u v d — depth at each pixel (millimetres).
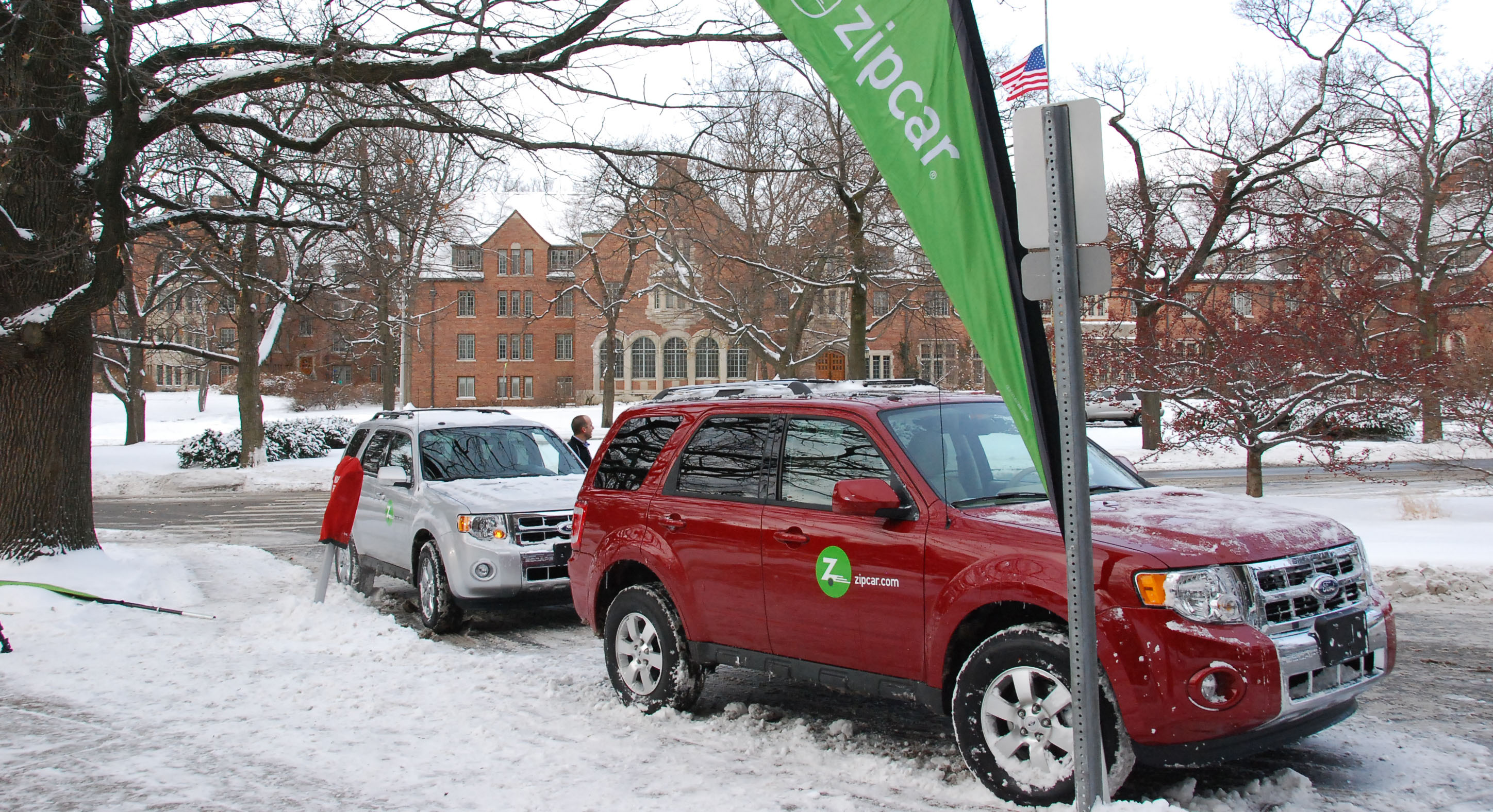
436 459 10188
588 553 6754
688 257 39062
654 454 6559
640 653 6270
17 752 5484
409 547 9758
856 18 4219
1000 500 5027
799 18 4328
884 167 4184
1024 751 4402
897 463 5117
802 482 5574
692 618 5930
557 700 6469
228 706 6375
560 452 10898
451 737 5645
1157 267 16500
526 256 73812
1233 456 27484
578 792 4715
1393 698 5992
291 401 66688
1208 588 4094
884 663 4977
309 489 27234
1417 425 31125
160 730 5871
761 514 5621
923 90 4098
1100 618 4160
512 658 7820
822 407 5617
